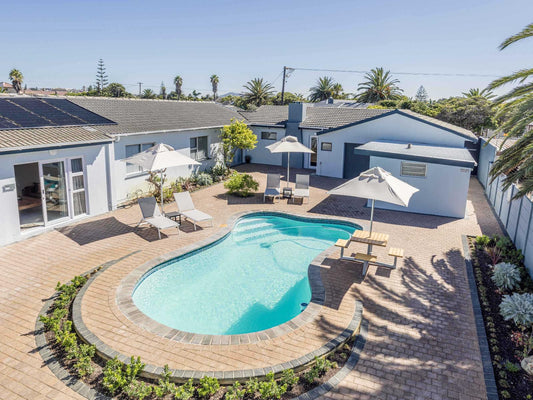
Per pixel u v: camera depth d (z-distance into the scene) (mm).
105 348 7883
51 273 11430
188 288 11500
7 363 7535
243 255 13977
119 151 17891
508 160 12484
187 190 21625
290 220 17781
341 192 11523
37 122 16156
